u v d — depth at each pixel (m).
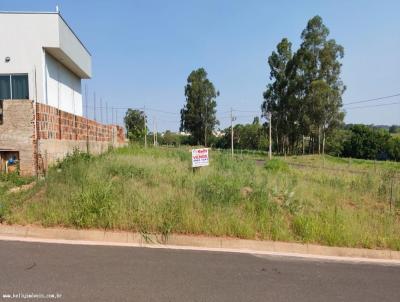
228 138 81.38
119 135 30.19
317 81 51.91
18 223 6.57
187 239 6.47
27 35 17.62
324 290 4.73
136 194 7.68
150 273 4.92
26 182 10.28
